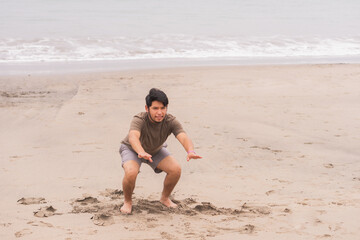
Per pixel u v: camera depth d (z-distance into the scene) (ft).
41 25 82.74
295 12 117.08
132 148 14.58
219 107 33.14
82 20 91.04
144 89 39.34
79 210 14.87
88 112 31.14
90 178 19.16
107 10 109.09
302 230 13.51
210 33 80.28
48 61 54.29
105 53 60.64
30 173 19.65
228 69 50.44
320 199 16.67
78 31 77.00
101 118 29.78
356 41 78.18
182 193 17.38
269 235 13.07
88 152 23.02
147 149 14.53
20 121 28.73
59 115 30.22
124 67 51.19
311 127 28.37
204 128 27.73
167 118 14.26
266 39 76.84
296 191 17.76
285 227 13.73
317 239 12.87
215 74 46.80
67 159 21.80
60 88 39.73
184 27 85.87
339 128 28.22
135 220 13.97
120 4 121.90
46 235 12.64
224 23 93.40
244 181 19.07
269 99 36.04
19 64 51.80
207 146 24.25
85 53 60.13
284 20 101.91
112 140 25.22
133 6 118.32
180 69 50.16
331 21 102.73
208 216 14.60
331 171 20.68
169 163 14.83
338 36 82.48
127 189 14.39
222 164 21.53
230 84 41.86
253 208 15.48
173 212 14.87
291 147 24.39
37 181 18.58
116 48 64.39
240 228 13.55
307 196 17.10
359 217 14.67
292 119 30.22
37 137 25.58
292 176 19.85
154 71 48.60
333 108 33.35
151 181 18.95
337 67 52.85
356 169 21.03
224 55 62.69
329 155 23.12
